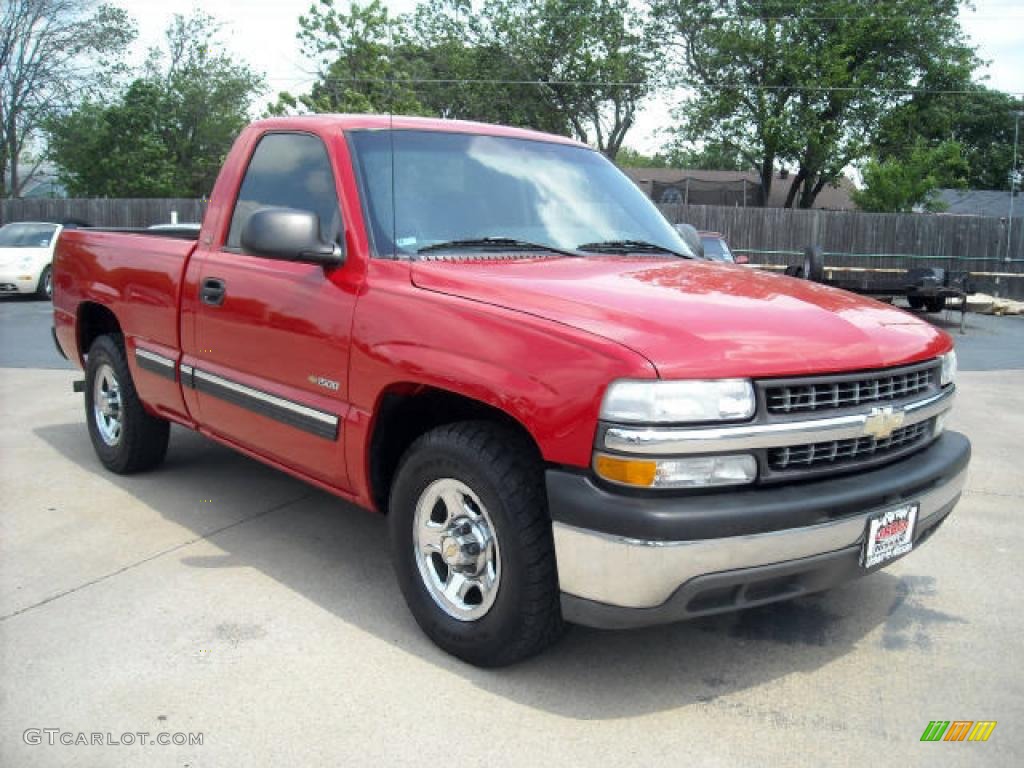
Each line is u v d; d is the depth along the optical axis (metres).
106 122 39.44
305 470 3.93
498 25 36.81
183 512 4.87
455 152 4.09
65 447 6.16
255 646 3.40
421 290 3.34
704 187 38.88
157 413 5.02
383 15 30.06
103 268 5.27
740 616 3.79
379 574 4.11
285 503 5.06
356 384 3.49
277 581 4.00
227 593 3.86
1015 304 20.28
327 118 4.14
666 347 2.76
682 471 2.72
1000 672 3.36
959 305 16.94
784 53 32.12
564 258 3.80
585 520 2.75
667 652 3.46
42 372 9.17
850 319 3.31
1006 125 44.69
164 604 3.74
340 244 3.68
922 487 3.27
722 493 2.80
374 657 3.33
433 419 3.63
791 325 3.07
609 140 39.12
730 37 32.31
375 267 3.54
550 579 3.00
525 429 3.10
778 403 2.86
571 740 2.85
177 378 4.61
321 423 3.67
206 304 4.33
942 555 4.54
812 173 33.78
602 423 2.72
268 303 3.93
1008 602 3.99
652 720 2.98
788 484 2.92
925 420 3.42
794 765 2.76
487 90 37.09
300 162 4.10
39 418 7.02
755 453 2.82
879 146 33.19
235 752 2.74
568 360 2.81
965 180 36.41
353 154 3.84
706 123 34.03
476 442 3.08
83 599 3.77
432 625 3.35
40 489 5.21
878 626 3.72
